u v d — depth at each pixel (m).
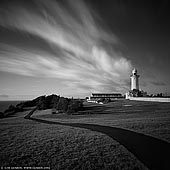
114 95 156.12
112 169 11.62
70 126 28.27
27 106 96.62
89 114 47.81
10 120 43.88
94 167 11.94
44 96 100.19
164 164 12.10
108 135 20.19
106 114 45.03
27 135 21.33
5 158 13.65
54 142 17.64
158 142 16.69
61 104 62.50
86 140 18.19
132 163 12.42
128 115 39.84
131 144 16.45
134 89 127.50
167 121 27.12
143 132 20.70
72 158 13.46
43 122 36.22
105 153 14.38
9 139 19.38
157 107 55.75
